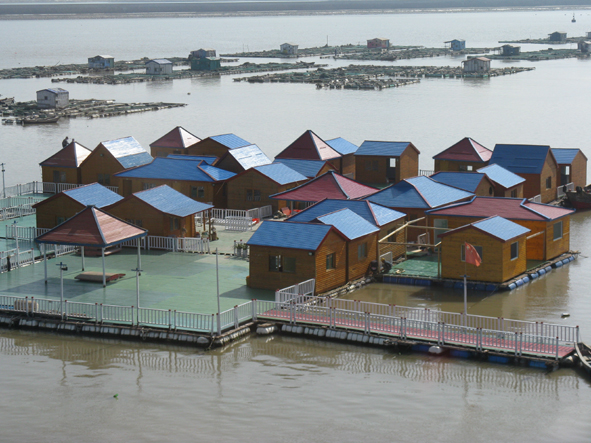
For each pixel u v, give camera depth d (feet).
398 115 581.53
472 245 208.23
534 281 216.54
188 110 632.79
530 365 159.94
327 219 213.25
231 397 149.48
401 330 170.50
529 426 136.87
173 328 175.63
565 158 321.52
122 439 134.92
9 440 135.13
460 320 181.47
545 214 233.55
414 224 248.73
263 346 173.27
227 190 296.30
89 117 598.34
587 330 178.09
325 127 530.68
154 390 153.28
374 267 219.82
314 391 151.53
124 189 307.17
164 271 221.46
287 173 296.30
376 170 333.83
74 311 188.24
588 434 134.00
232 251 242.58
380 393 150.30
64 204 254.88
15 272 221.25
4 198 310.45
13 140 495.82
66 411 145.48
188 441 133.69
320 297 191.11
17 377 160.35
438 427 137.08
